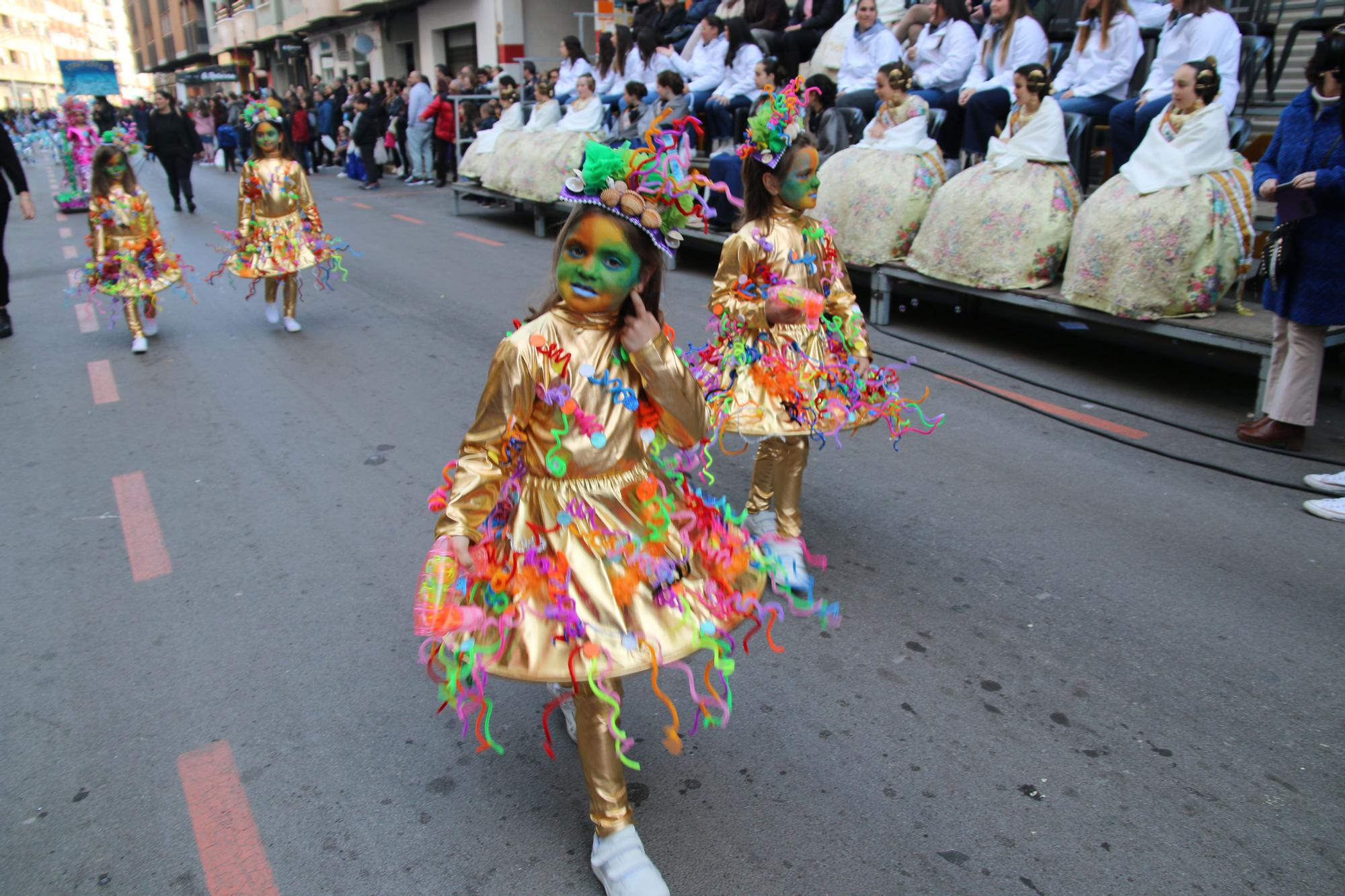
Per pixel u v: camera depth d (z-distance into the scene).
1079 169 7.57
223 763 2.83
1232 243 5.60
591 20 23.30
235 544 4.20
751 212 3.62
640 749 2.88
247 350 7.33
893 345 7.29
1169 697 3.07
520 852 2.49
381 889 2.38
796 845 2.50
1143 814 2.58
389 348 7.31
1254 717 2.97
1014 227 6.61
